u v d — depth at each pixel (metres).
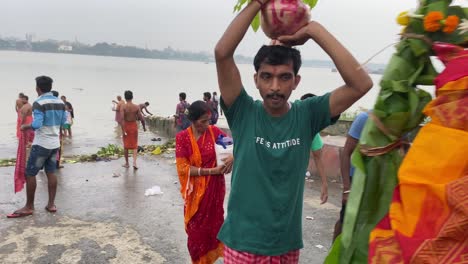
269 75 2.04
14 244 4.96
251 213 2.14
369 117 1.65
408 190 1.36
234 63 2.15
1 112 25.81
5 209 6.29
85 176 8.57
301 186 2.22
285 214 2.14
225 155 3.79
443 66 1.47
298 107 2.21
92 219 5.88
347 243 1.61
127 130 9.25
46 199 6.84
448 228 1.23
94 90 53.03
